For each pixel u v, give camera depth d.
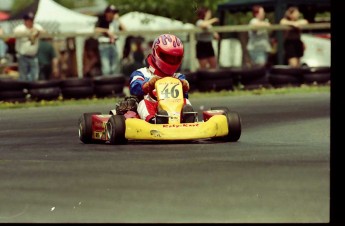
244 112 35.94
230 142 23.47
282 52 60.75
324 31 62.69
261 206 14.13
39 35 46.81
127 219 13.39
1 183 16.77
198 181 16.42
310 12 64.12
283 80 50.16
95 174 17.56
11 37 46.09
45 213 14.02
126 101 24.06
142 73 24.19
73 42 51.72
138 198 14.90
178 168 18.14
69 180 16.89
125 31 49.38
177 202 14.52
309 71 50.94
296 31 53.31
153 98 23.61
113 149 21.84
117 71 49.72
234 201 14.52
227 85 48.38
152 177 16.98
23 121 34.00
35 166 19.22
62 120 33.97
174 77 24.02
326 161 19.11
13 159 20.89
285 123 30.42
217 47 56.06
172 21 70.38
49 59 48.91
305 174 17.16
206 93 47.16
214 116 22.89
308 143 23.33
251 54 52.22
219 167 18.22
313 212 13.68
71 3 90.81
